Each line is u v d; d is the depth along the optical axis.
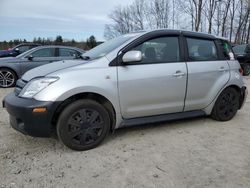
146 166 3.74
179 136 4.81
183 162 3.86
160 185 3.30
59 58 10.55
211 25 28.95
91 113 4.19
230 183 3.35
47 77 4.00
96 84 4.13
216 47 5.48
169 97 4.82
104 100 4.32
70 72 4.07
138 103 4.55
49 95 3.89
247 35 32.12
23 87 4.16
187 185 3.30
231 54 5.75
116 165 3.76
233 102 5.72
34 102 3.88
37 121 3.88
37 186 3.26
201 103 5.25
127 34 4.98
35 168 3.66
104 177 3.46
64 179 3.41
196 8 28.06
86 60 4.47
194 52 5.14
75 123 4.09
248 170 3.67
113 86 4.27
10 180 3.37
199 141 4.61
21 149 4.21
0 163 3.77
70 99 4.09
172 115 4.98
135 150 4.22
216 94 5.39
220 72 5.40
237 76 5.67
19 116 3.94
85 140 4.18
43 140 4.54
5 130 4.98
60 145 4.37
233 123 5.60
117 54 4.39
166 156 4.04
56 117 4.07
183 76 4.88
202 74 5.12
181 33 5.03
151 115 4.78
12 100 4.09
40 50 10.44
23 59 10.15
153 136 4.79
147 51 4.64
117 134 4.85
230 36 31.52
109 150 4.21
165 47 4.82
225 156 4.07
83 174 3.53
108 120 4.34
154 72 4.60
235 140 4.69
